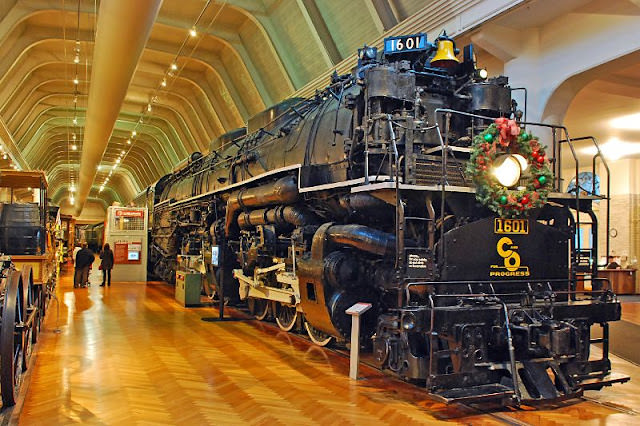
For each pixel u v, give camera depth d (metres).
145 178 39.28
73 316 9.30
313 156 6.96
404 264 4.60
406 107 5.61
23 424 3.97
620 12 7.27
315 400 4.65
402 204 4.66
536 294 4.89
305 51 12.80
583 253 5.72
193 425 3.99
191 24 14.30
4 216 7.57
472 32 8.37
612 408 4.55
